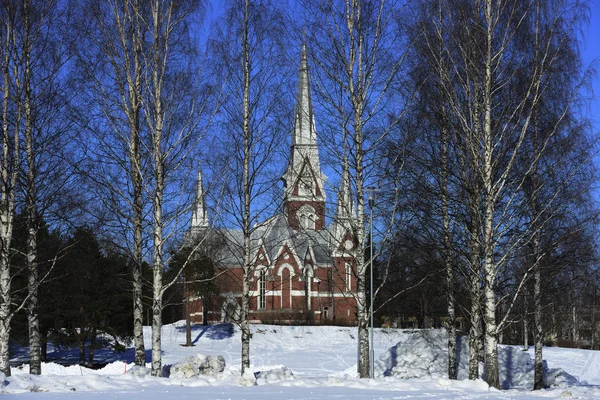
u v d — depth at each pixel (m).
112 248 25.58
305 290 93.81
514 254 25.69
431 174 25.88
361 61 24.00
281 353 70.19
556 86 25.36
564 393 18.67
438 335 35.06
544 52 24.69
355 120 23.92
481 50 24.00
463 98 24.70
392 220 24.38
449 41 24.61
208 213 25.17
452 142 25.72
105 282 54.06
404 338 71.81
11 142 24.09
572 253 25.67
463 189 25.25
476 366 25.12
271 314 91.25
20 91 23.92
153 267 24.98
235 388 19.09
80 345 55.44
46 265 33.47
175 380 20.39
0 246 23.92
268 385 20.17
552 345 95.81
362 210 23.94
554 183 25.58
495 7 24.36
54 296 51.16
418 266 26.45
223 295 83.75
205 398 16.34
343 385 20.52
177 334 80.06
